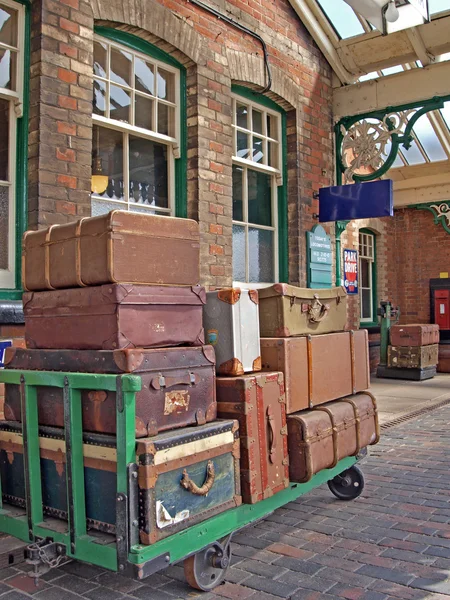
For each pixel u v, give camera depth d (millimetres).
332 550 3359
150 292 2750
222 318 3201
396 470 4996
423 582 2941
